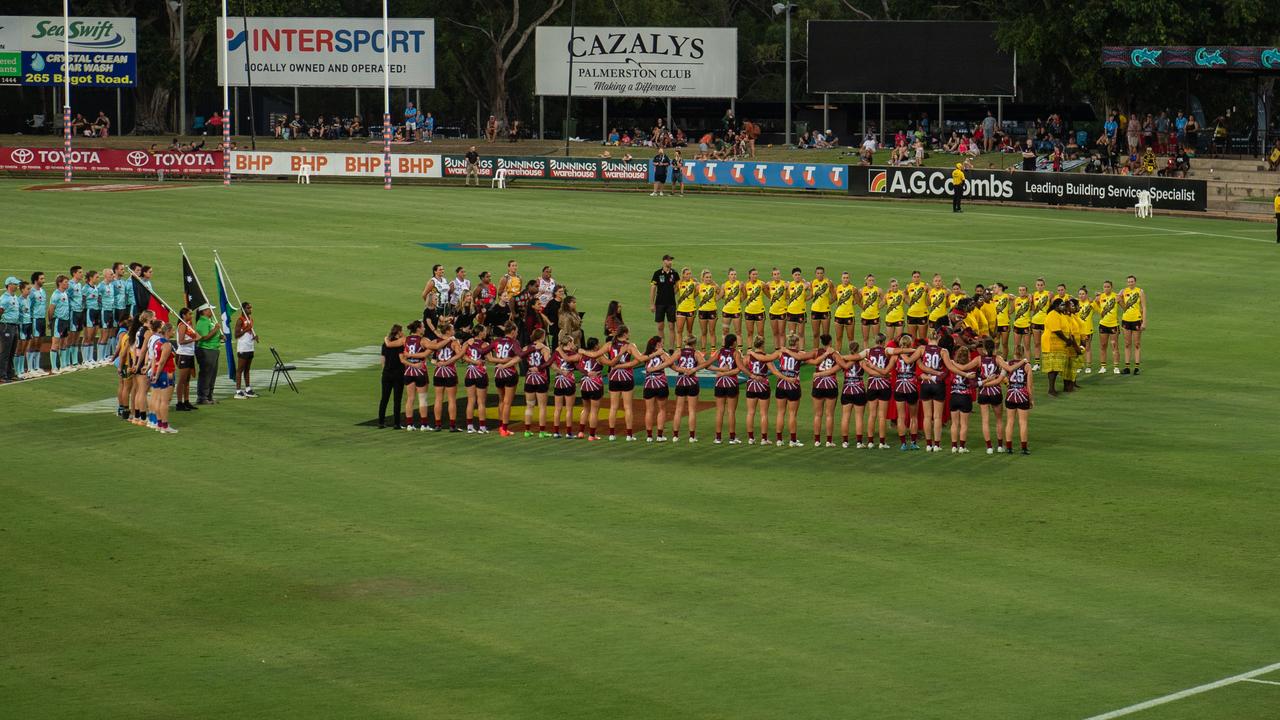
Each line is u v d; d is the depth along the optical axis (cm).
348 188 8269
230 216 6806
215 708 1778
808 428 3425
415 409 3584
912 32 9344
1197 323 4822
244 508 2673
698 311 4366
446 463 3042
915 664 1934
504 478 2917
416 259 5694
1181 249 6219
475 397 3350
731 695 1825
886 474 2977
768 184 8519
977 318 4031
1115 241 6431
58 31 9762
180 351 3525
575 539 2489
